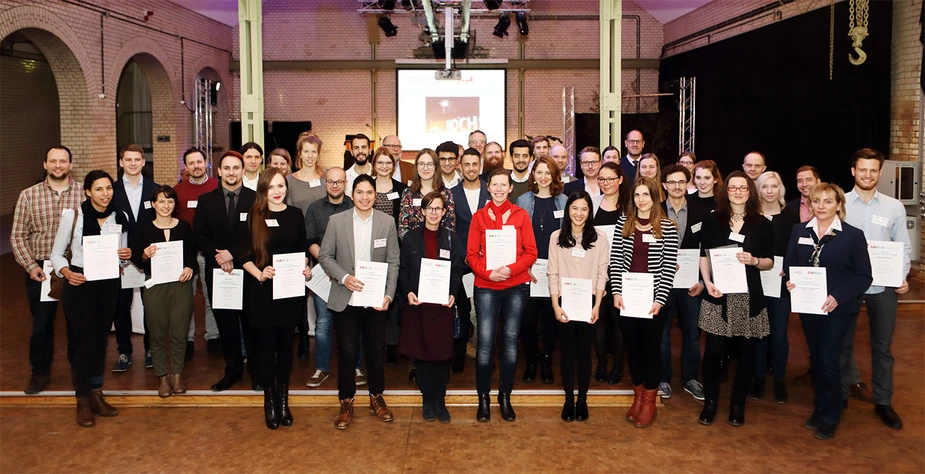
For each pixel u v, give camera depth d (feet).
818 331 12.59
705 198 14.76
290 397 14.19
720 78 42.86
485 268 12.94
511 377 13.41
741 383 12.95
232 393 14.19
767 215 14.07
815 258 12.42
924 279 26.04
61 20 32.53
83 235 13.33
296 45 55.01
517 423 13.26
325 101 55.47
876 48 28.32
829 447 12.05
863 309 22.04
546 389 14.83
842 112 30.37
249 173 16.83
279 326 12.78
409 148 55.62
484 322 13.16
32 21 30.32
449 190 15.24
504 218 13.16
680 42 50.44
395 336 15.02
